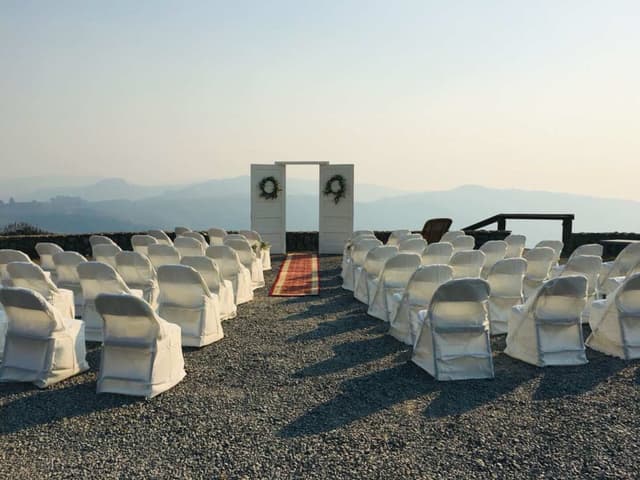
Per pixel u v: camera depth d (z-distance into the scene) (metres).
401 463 2.91
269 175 14.10
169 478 2.76
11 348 4.32
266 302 7.89
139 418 3.54
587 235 13.83
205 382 4.28
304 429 3.36
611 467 2.85
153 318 3.91
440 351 4.35
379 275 7.21
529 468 2.85
